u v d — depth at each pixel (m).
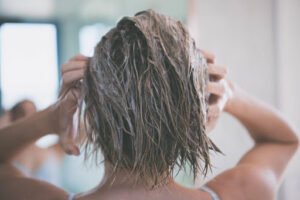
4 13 1.40
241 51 1.48
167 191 0.50
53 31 1.44
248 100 0.61
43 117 0.56
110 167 0.49
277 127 0.63
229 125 1.44
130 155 0.45
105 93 0.44
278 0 1.47
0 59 1.39
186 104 0.44
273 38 1.49
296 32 1.47
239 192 0.56
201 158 0.46
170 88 0.44
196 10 1.45
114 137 0.44
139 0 1.48
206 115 0.47
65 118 0.50
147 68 0.44
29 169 1.07
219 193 0.55
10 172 0.61
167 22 0.47
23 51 1.41
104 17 1.45
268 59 1.49
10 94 1.38
